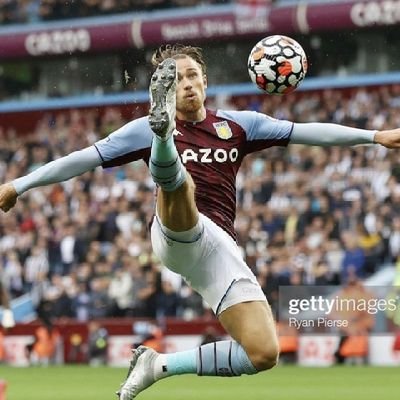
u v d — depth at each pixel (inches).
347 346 2642.7
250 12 3917.3
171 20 4052.7
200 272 999.6
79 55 4279.0
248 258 2891.2
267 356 962.1
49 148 4072.3
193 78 1031.0
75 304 3014.3
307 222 3021.7
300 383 2127.2
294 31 3909.9
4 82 4539.9
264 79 1048.2
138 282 2945.4
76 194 3472.0
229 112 1052.5
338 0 3826.3
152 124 906.7
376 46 3993.6
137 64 4138.8
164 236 981.8
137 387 1040.2
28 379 2357.3
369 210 2942.9
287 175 3245.6
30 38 4288.9
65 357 2977.4
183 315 2883.9
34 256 3257.9
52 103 4343.0
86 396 1887.3
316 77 4045.3
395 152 3169.3
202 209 1026.1
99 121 4215.1
